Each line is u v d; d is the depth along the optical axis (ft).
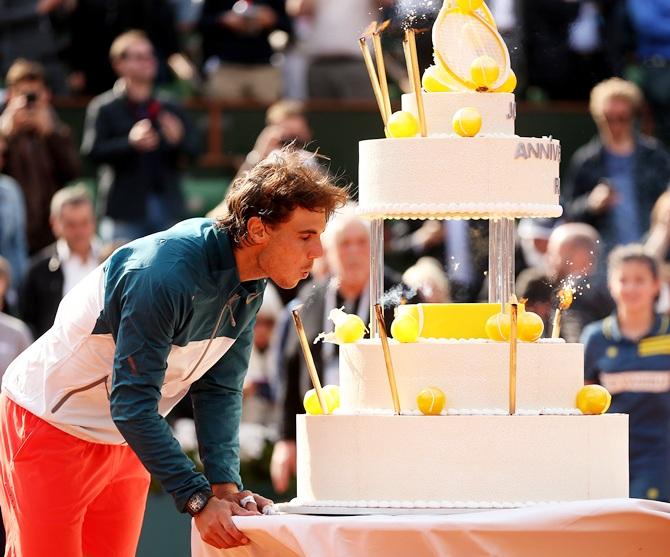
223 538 47.32
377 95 52.60
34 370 51.62
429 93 50.49
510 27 106.01
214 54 121.19
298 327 50.49
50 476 50.98
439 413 48.34
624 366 80.28
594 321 86.99
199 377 51.03
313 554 45.55
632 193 104.99
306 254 48.26
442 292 83.30
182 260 47.16
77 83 121.49
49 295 94.02
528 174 49.32
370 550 45.44
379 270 52.13
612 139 105.60
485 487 47.78
